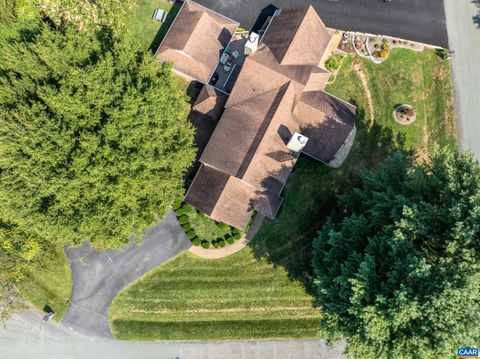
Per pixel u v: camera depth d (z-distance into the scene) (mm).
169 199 45125
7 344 50312
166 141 43312
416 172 39438
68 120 38875
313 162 51688
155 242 51094
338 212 50406
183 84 51875
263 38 48531
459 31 53031
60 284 50594
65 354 50344
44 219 39594
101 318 50594
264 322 50719
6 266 43156
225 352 50562
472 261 35094
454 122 53125
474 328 33438
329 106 48469
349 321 38406
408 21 52562
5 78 39000
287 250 51406
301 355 50750
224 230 51000
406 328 35344
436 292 33781
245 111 46688
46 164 38406
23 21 43500
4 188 39188
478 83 52969
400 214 38781
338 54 52625
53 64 39500
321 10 53062
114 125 38750
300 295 51062
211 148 46844
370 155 52188
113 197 40188
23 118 37812
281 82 45938
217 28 49500
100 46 42281
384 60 52938
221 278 50938
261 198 47969
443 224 38000
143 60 41781
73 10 45750
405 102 52844
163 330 50344
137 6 52531
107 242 41781
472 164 39469
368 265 36625
